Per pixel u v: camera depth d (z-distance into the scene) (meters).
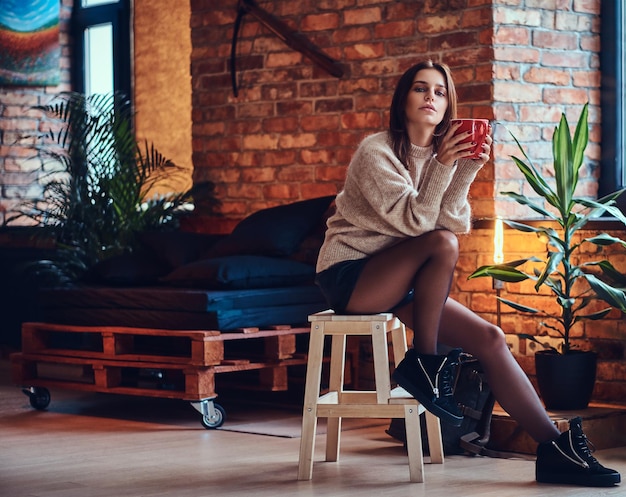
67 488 3.56
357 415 3.67
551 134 5.04
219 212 5.97
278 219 5.33
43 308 5.33
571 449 3.58
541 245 4.74
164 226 6.29
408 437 3.63
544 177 5.02
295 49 5.54
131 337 5.09
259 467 3.88
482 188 4.89
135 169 6.23
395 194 3.49
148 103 6.95
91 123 6.28
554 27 5.04
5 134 7.45
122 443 4.37
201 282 4.93
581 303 4.48
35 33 7.43
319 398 3.77
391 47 5.21
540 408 3.66
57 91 7.59
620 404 4.56
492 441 4.20
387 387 3.64
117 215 6.18
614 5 5.14
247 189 5.84
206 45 6.00
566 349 4.39
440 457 3.97
